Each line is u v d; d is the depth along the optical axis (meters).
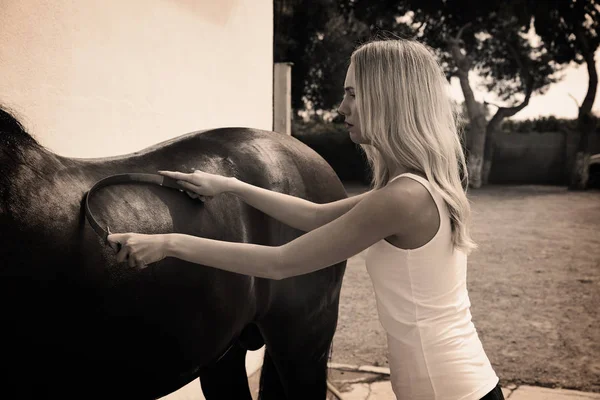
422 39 16.11
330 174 1.95
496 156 18.00
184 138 1.59
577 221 9.80
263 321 1.67
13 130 1.12
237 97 3.15
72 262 1.10
